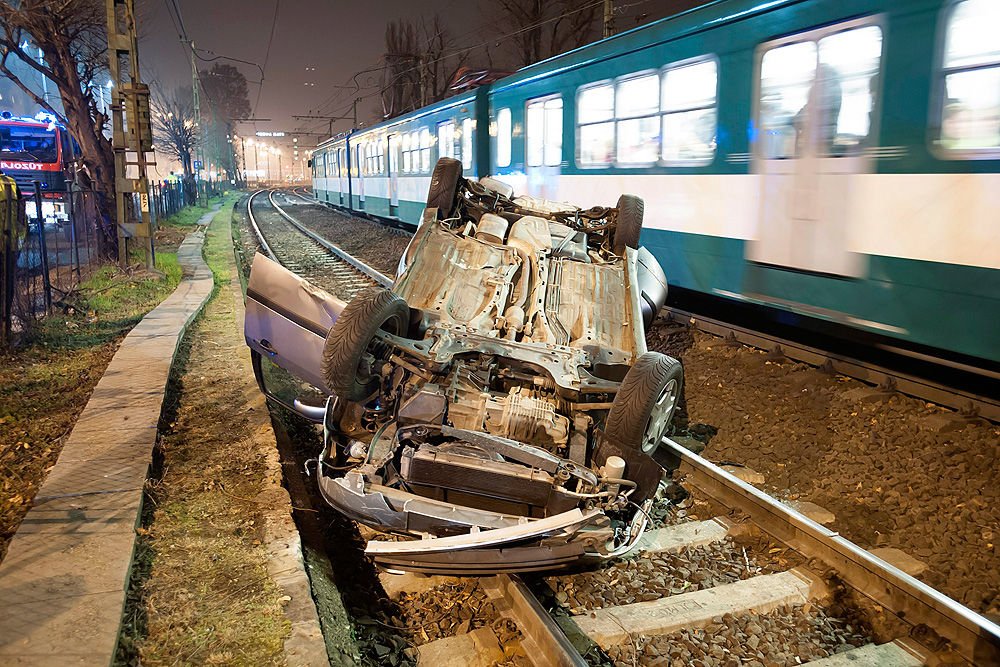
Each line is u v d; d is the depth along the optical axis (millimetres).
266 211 38375
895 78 6449
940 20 6055
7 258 8297
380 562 3930
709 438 6531
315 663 3264
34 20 14469
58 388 7047
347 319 4438
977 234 5910
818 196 7340
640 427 4121
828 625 3943
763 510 4930
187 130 42812
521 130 12992
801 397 7074
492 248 5930
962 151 5969
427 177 18312
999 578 4258
